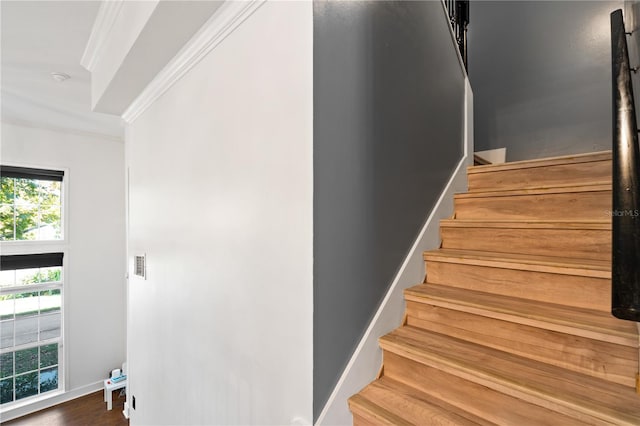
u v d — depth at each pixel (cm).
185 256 176
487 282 139
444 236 178
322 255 100
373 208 126
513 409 96
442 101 195
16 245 403
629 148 68
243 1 125
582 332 99
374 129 129
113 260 482
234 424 133
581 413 83
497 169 203
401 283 141
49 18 202
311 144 98
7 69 267
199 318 162
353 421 108
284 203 108
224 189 142
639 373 89
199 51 157
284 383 107
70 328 441
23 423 389
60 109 357
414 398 110
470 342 122
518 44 306
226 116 141
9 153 398
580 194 149
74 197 448
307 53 100
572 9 278
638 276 53
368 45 127
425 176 170
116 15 187
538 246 146
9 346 402
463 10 263
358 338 115
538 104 293
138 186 254
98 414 408
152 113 224
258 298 120
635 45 113
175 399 187
